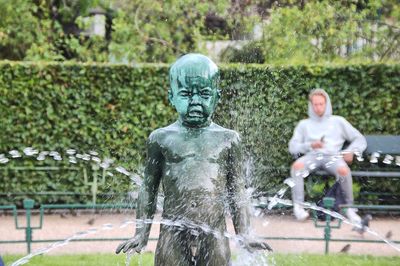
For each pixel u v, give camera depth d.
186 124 5.59
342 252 9.30
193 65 5.48
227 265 5.57
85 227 11.06
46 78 12.97
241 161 5.67
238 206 5.68
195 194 5.47
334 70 12.98
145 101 13.12
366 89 12.98
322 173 11.51
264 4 16.69
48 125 13.02
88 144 13.12
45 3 16.44
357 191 12.23
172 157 5.55
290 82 12.98
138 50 15.81
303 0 16.41
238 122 12.98
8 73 12.92
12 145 12.96
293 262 8.66
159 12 16.25
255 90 12.99
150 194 5.76
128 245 5.80
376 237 10.38
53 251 9.45
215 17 17.28
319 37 15.71
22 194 12.83
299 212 11.23
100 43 16.25
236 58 15.96
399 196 12.47
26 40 15.74
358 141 11.80
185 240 5.54
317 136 11.67
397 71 12.92
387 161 11.33
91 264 8.48
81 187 12.95
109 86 13.09
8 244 9.87
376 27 16.47
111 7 17.11
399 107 12.98
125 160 13.12
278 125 12.96
